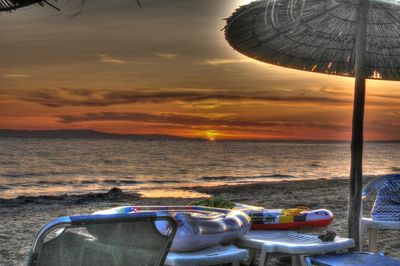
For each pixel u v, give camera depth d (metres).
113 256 2.30
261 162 67.75
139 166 56.62
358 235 4.43
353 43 4.82
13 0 2.06
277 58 5.04
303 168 54.59
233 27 4.56
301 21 4.58
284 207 12.73
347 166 59.47
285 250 3.77
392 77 5.07
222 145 172.62
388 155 106.38
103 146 132.12
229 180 34.59
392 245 6.82
